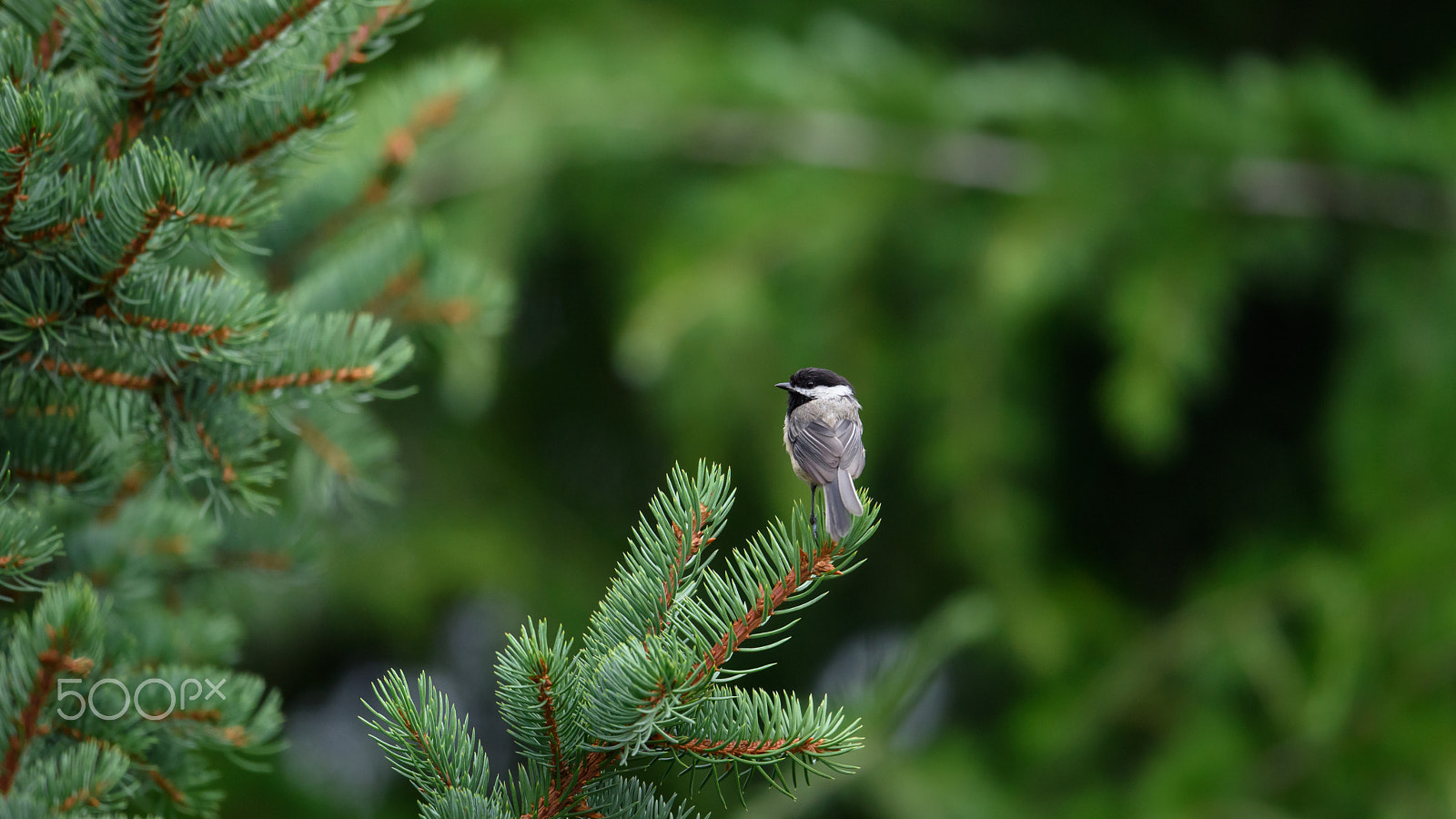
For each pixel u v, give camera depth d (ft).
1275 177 32.09
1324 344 40.75
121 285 11.11
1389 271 33.27
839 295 34.24
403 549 39.22
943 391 34.12
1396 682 29.50
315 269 17.07
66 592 10.39
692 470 34.73
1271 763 30.96
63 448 12.37
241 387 12.66
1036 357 36.45
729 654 10.49
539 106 33.06
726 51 33.94
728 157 33.96
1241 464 42.24
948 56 40.24
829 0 39.52
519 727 10.00
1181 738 32.40
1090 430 41.63
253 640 39.55
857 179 33.17
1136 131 31.32
